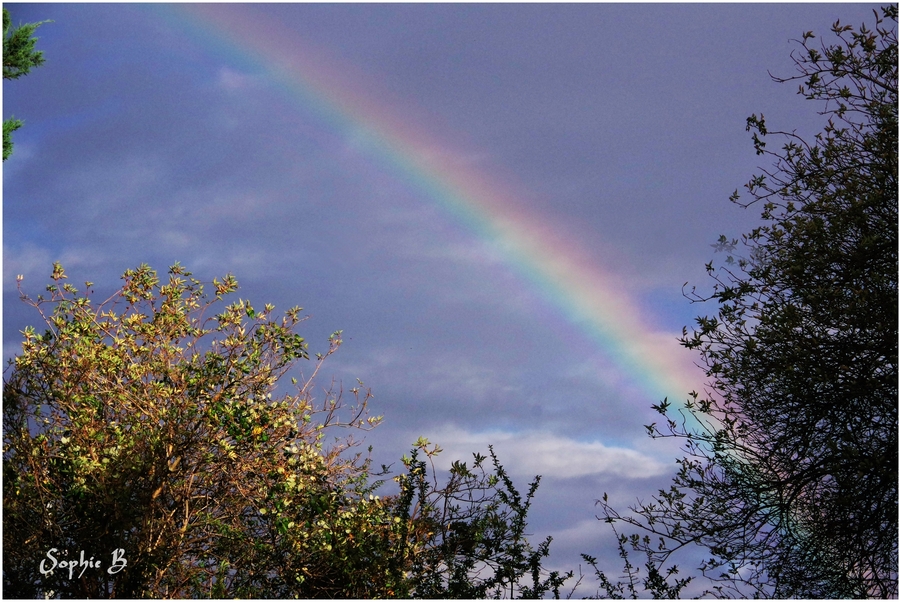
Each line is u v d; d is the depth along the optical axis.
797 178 7.19
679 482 7.00
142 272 7.55
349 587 7.12
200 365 7.27
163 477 6.69
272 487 6.96
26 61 9.84
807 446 6.68
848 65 6.83
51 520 6.55
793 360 6.38
